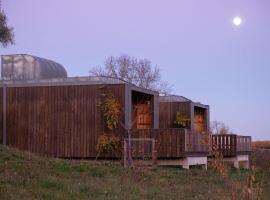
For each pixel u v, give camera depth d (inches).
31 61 1226.0
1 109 1094.4
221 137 1314.0
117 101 1025.5
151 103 1179.9
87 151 1035.3
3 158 698.2
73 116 1051.3
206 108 1533.0
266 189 629.3
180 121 1398.9
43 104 1072.2
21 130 1080.8
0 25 970.1
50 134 1063.6
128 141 913.5
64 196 522.3
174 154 991.0
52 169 674.2
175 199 588.7
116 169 758.5
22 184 549.6
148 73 2431.1
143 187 644.7
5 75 1229.7
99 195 550.0
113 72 2404.0
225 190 654.5
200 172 874.8
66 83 1064.2
